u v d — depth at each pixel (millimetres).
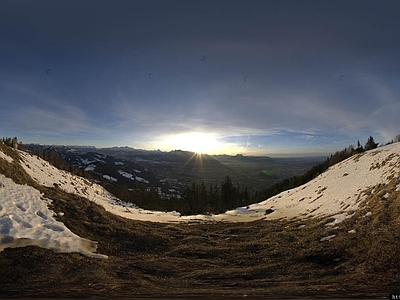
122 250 14719
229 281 10055
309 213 27656
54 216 16609
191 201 66188
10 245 11469
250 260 13914
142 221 25297
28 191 18406
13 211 14750
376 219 16844
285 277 10656
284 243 17016
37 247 11891
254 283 9688
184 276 10852
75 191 30812
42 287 8398
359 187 27453
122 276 10320
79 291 8031
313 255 13781
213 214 38781
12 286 8477
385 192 21297
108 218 20078
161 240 17312
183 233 20984
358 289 8266
